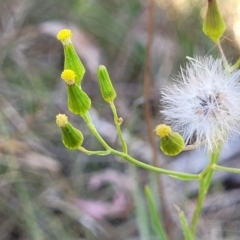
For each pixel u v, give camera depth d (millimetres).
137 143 189
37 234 166
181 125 98
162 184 162
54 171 178
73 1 226
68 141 101
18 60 204
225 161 184
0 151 173
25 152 177
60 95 202
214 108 96
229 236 174
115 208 179
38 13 224
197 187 184
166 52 207
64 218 177
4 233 175
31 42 219
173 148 97
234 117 97
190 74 101
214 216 178
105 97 99
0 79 198
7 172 175
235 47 202
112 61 216
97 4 223
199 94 98
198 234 173
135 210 170
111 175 185
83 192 185
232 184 184
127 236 174
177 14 213
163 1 215
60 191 178
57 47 224
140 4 225
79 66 102
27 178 180
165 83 197
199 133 97
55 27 207
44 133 194
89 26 221
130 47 213
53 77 213
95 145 190
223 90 98
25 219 170
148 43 162
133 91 208
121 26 219
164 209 163
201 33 209
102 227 175
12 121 187
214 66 101
